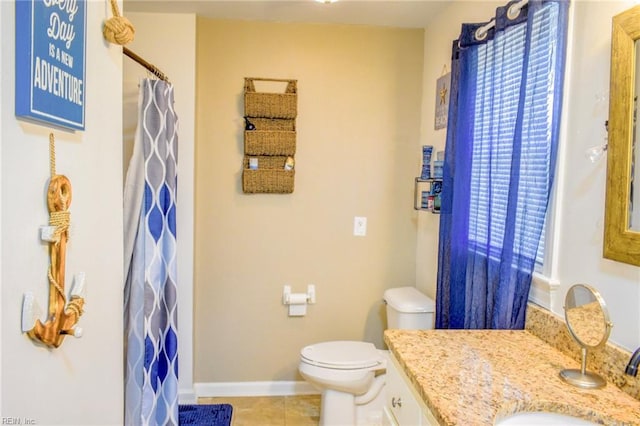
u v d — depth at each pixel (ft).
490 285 5.54
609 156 3.93
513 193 4.99
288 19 8.64
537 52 4.73
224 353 9.12
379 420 7.70
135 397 6.27
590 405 3.45
